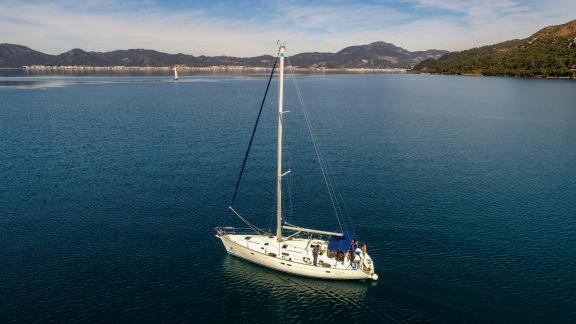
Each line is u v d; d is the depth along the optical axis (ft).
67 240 137.18
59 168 215.72
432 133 322.96
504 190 185.78
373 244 134.21
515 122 377.50
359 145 278.67
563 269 119.03
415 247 132.36
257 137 304.50
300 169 220.43
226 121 381.60
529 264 121.80
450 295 107.45
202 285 112.98
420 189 187.32
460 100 573.33
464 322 97.45
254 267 122.42
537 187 189.98
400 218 155.02
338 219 154.61
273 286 112.78
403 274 116.57
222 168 220.43
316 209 164.45
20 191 180.86
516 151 261.85
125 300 105.81
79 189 184.55
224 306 104.22
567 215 157.38
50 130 323.37
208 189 187.32
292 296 108.37
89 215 157.07
